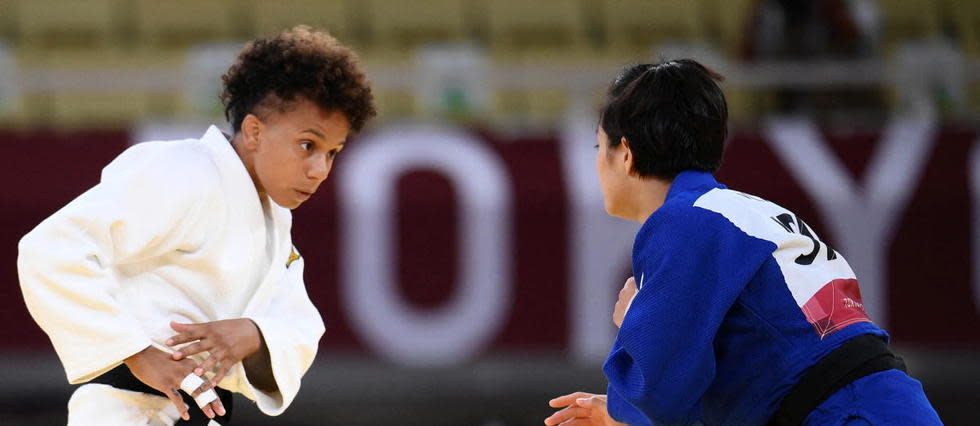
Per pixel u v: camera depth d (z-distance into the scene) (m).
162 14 29.09
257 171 9.54
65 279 8.73
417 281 21.98
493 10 30.03
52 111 26.00
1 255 21.05
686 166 9.21
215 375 9.03
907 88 26.52
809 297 8.62
